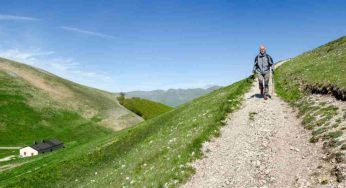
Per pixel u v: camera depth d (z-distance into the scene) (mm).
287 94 33906
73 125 181875
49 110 186000
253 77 47438
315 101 27812
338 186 15148
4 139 156625
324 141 19797
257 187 17031
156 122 51406
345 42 58500
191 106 49469
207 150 22141
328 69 37000
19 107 178000
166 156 23953
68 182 42969
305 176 16953
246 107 30391
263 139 22703
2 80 195000
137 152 34625
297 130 23438
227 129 25406
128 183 22984
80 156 50438
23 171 63531
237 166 19641
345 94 25375
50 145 142250
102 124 193750
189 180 19281
